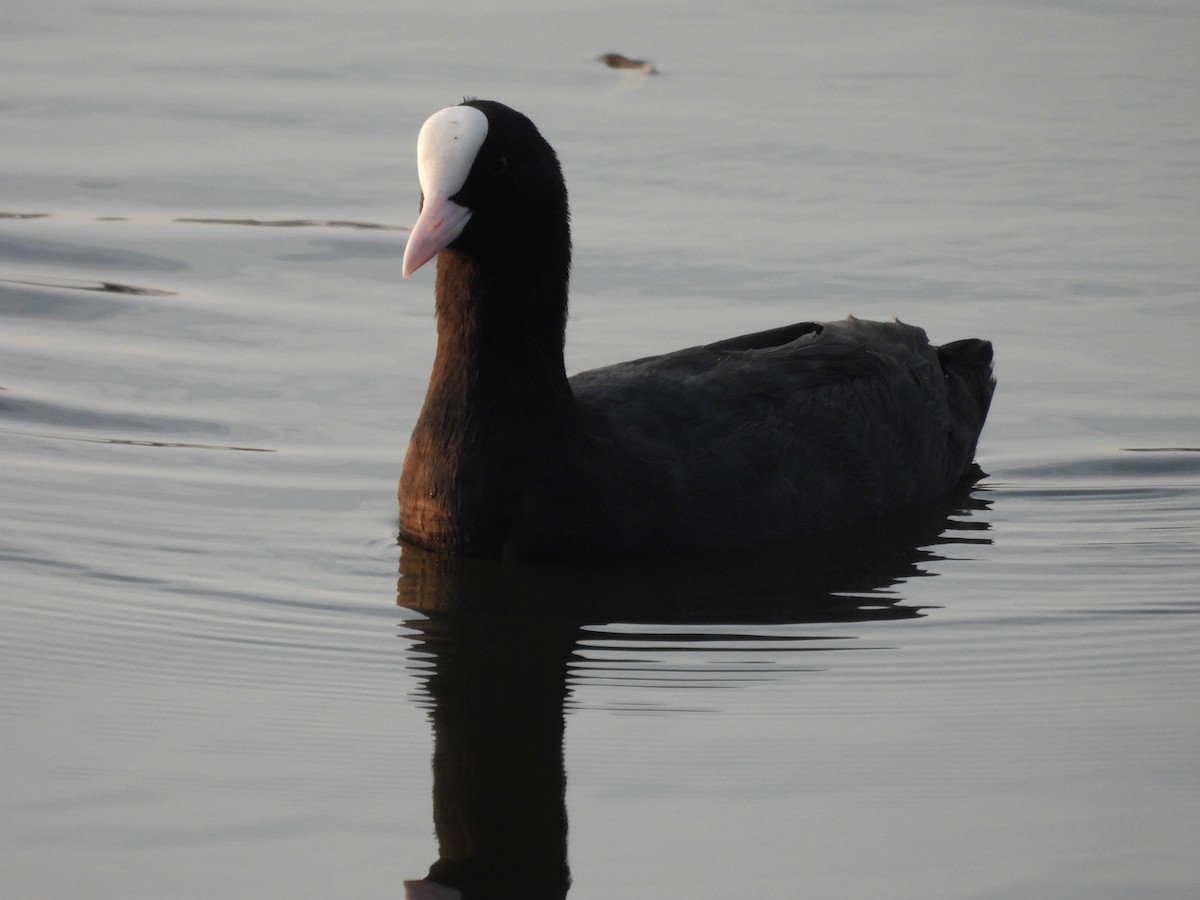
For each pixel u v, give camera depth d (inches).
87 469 530.6
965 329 634.2
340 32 927.0
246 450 548.1
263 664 410.9
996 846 332.2
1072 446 569.3
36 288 655.8
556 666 411.2
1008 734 378.0
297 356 612.1
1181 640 428.5
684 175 754.2
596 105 826.8
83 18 947.3
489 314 458.6
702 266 674.2
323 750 368.5
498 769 361.4
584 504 463.5
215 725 379.6
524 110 814.5
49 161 763.4
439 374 469.4
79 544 480.4
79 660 411.2
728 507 479.5
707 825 340.2
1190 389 599.5
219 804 345.7
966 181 756.6
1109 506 527.2
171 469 533.3
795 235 702.5
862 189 746.8
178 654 415.8
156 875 320.2
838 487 505.4
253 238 701.3
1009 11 986.7
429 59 884.0
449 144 445.7
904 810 346.0
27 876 319.0
